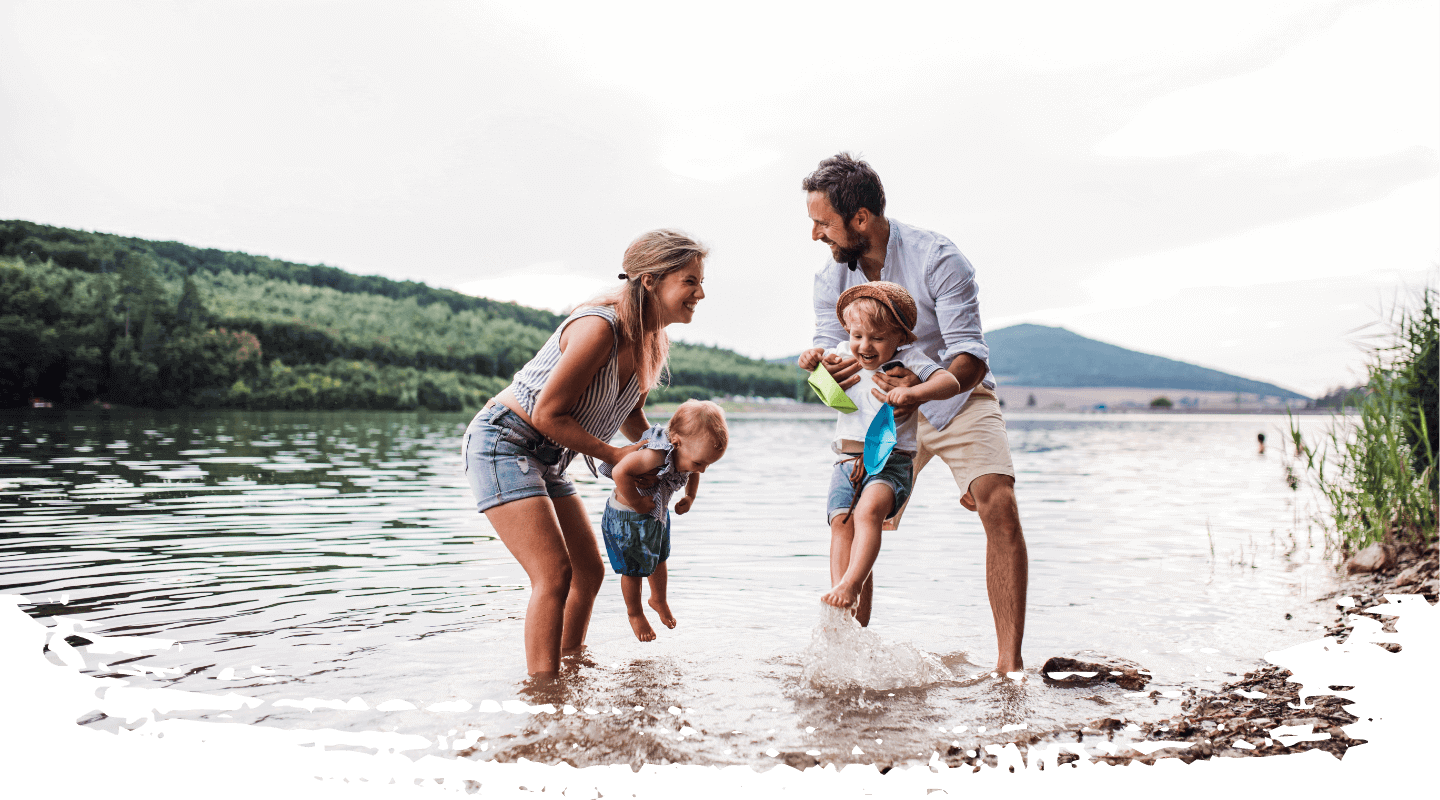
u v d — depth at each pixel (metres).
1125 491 10.48
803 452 19.44
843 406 3.15
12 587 4.00
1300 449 5.38
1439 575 4.07
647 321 2.97
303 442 18.41
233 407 57.75
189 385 57.28
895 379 3.02
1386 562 4.50
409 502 7.91
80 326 58.09
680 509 3.41
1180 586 4.40
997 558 3.07
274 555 5.04
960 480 3.21
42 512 6.75
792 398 120.38
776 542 5.94
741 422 54.59
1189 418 103.06
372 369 72.06
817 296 3.68
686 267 2.96
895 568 4.93
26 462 11.67
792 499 9.05
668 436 3.07
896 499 3.10
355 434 23.11
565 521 3.14
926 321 3.33
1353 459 5.11
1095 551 5.68
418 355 80.88
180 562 4.74
